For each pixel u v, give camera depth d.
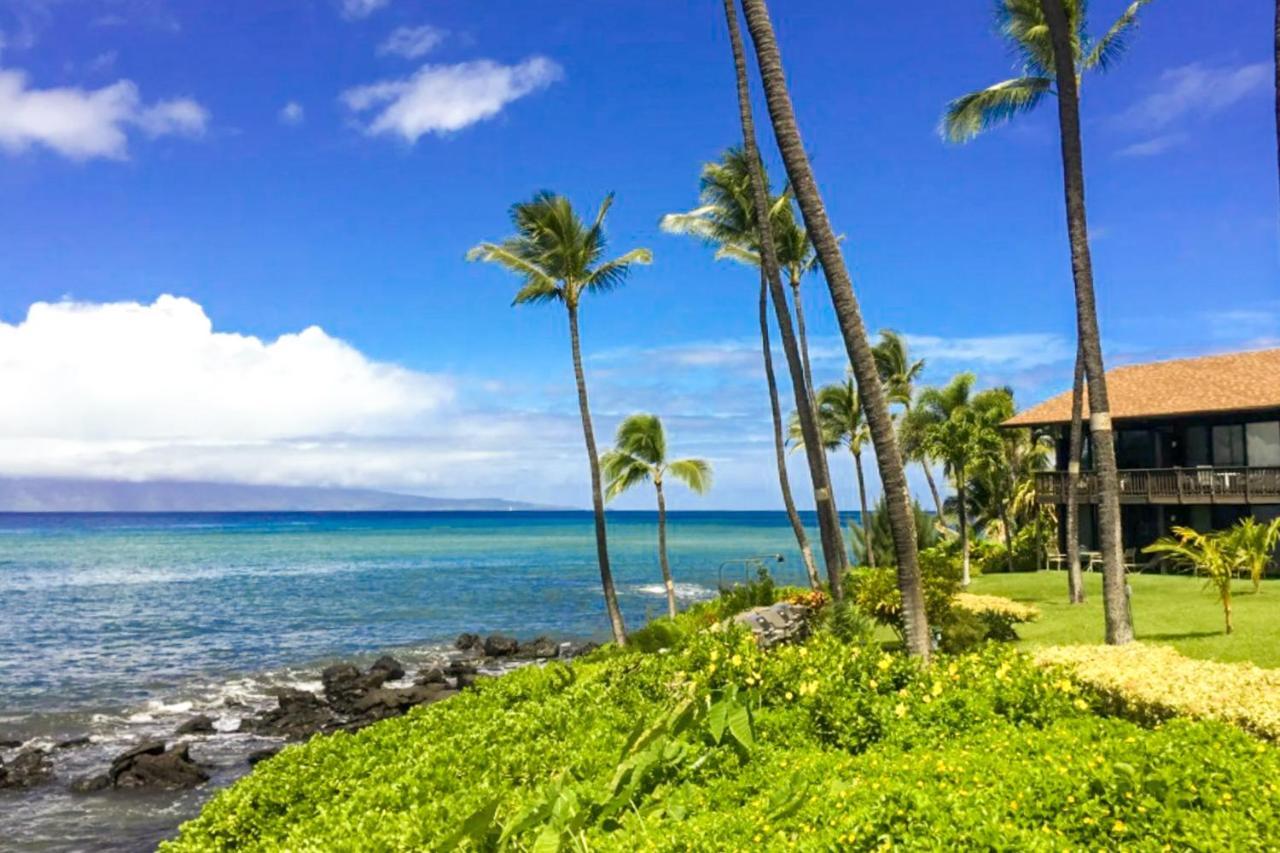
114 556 93.94
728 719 8.41
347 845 7.05
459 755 9.50
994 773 6.38
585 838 6.67
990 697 8.80
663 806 7.32
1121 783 5.55
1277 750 6.39
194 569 76.44
